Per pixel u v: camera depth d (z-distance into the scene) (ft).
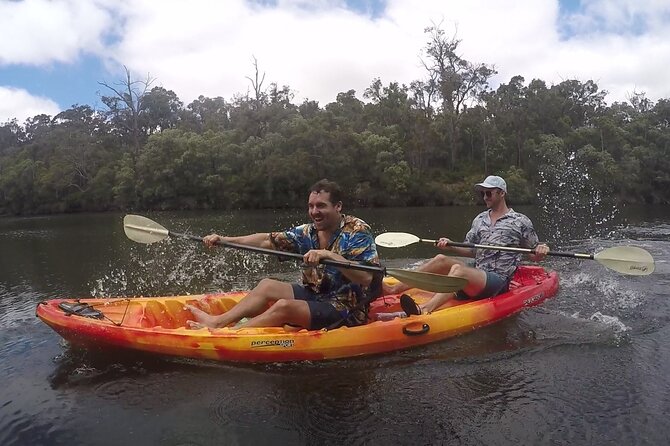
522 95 115.85
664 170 101.35
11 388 9.75
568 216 56.75
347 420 8.59
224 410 8.88
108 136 113.91
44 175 98.99
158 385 9.78
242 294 13.71
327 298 11.45
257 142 95.30
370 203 90.99
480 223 15.52
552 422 8.43
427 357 11.16
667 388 9.45
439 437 8.09
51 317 11.35
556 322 13.30
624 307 14.64
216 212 82.17
